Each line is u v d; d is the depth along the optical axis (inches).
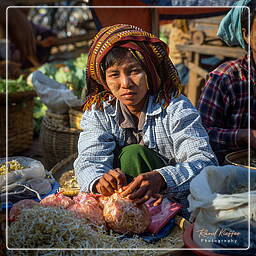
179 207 71.0
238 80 95.9
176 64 188.7
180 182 71.9
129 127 80.8
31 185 79.0
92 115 82.7
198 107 98.5
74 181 91.6
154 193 69.0
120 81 73.5
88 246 60.6
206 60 182.1
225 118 98.8
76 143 119.3
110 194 71.0
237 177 68.8
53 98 127.6
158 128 79.4
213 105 96.9
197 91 177.9
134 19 121.3
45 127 126.9
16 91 146.0
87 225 63.6
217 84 96.7
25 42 232.8
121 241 65.5
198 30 175.3
